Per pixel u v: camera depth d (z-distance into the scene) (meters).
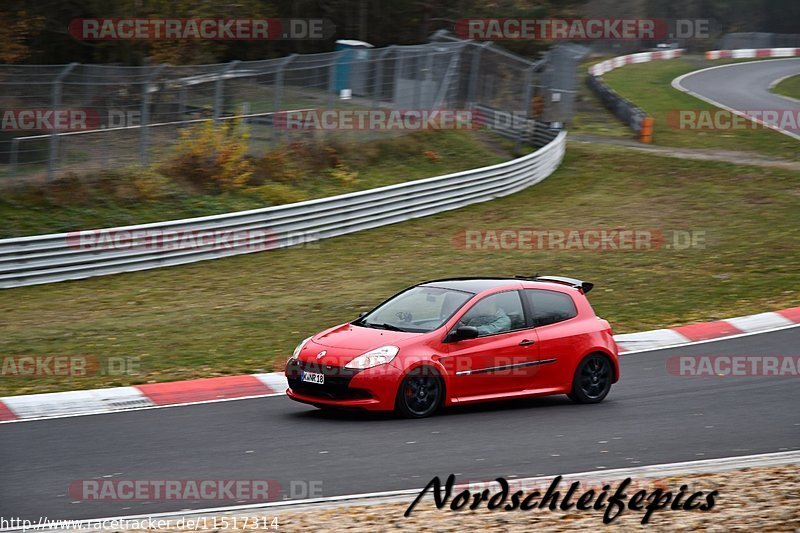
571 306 40.47
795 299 60.94
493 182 94.62
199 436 33.72
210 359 47.66
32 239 65.56
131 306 60.34
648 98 174.12
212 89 85.06
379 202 83.38
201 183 82.62
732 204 92.31
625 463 30.06
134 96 80.25
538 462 30.12
